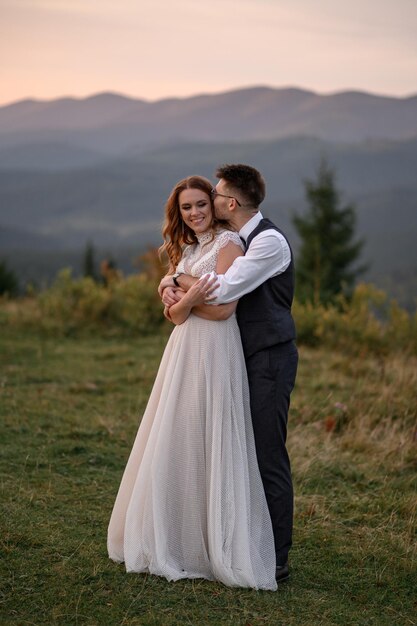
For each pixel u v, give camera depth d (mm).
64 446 5531
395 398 7109
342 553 3877
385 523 4332
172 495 3441
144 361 9102
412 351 9891
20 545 3719
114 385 7750
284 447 3504
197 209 3490
